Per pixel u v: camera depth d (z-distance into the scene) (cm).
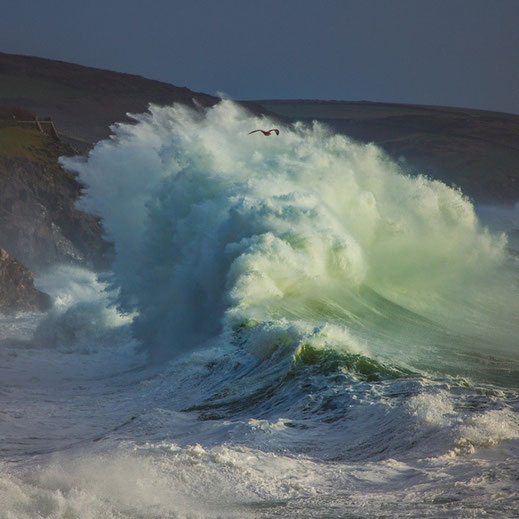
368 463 4038
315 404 5481
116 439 5181
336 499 3322
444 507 2992
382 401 5241
